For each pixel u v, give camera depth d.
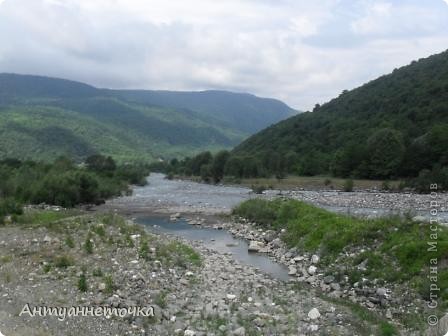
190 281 21.14
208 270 23.72
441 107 115.56
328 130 138.12
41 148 189.38
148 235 30.97
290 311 17.48
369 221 26.34
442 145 89.06
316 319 16.67
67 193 56.69
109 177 90.94
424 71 154.25
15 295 17.89
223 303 18.16
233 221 43.34
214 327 15.66
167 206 58.38
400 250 21.25
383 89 156.38
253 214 41.31
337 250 24.75
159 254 24.97
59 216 37.62
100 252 24.28
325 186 90.25
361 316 17.16
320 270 23.94
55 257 22.97
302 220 32.28
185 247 28.94
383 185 84.31
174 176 142.12
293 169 113.69
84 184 59.72
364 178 96.56
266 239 33.66
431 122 111.62
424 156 90.00
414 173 90.69
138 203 61.91
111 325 15.47
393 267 20.64
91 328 15.21
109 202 63.03
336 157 102.75
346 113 150.62
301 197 69.31
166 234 36.25
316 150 125.38
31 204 53.66
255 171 112.00
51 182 57.50
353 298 19.70
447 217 46.56
